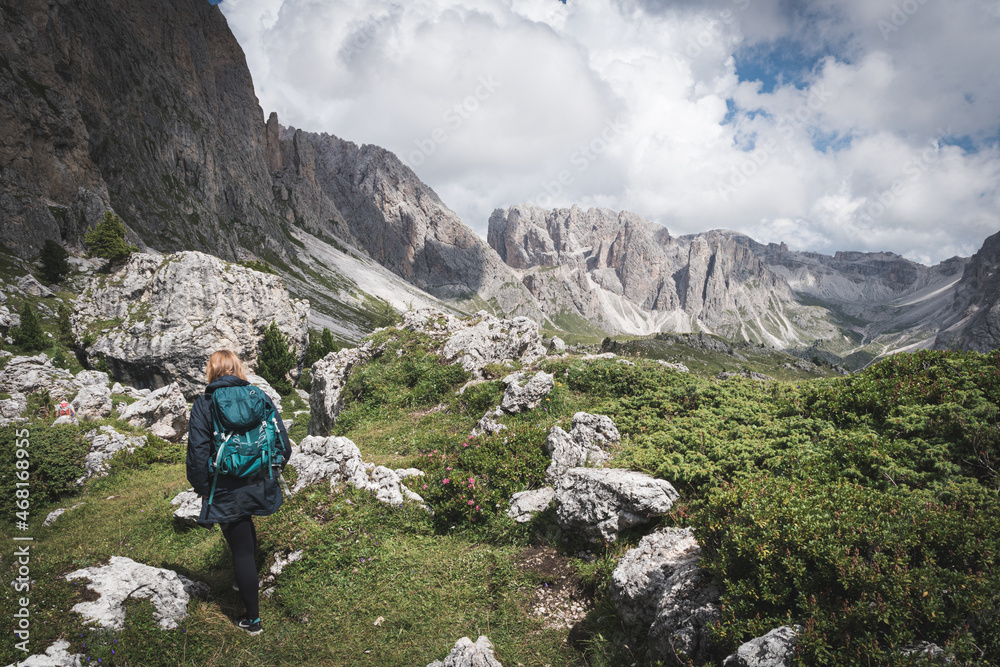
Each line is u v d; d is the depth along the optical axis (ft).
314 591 24.20
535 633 20.90
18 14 456.86
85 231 357.20
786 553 16.06
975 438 23.00
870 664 13.11
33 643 17.81
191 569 26.91
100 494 53.72
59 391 101.86
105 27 636.07
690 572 18.76
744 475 25.62
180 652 19.85
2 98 377.09
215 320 232.73
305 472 32.35
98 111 544.62
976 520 16.17
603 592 21.75
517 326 70.13
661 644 17.56
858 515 16.92
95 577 21.29
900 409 28.78
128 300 236.63
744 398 39.06
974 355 32.37
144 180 559.38
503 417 44.98
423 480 32.99
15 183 334.65
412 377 62.75
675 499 25.39
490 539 28.09
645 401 40.86
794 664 13.69
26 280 254.88
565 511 26.45
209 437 20.01
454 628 21.47
